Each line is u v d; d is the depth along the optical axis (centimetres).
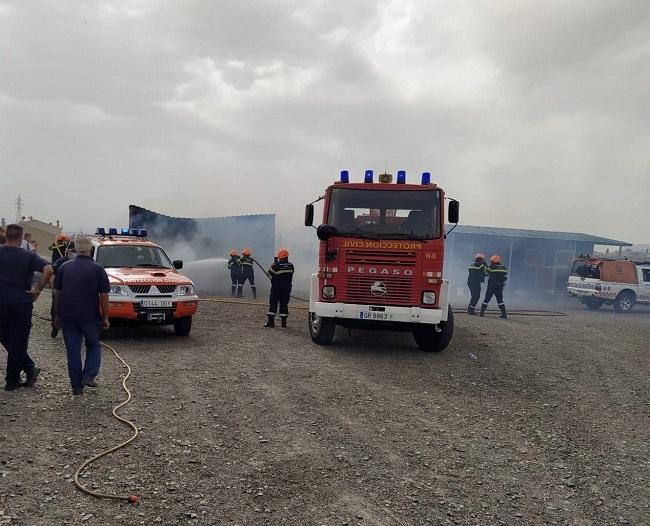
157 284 910
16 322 566
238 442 470
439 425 546
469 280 1605
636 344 1162
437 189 887
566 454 487
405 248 871
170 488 375
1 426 474
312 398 614
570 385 752
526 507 380
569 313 1869
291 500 369
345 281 886
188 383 651
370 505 369
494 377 771
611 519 368
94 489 367
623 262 2077
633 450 507
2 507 336
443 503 378
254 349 885
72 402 554
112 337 948
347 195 900
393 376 742
